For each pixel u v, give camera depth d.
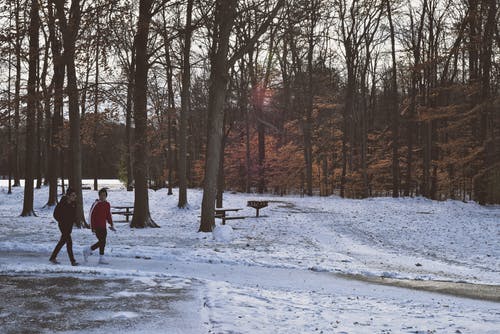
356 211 25.50
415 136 46.84
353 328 5.96
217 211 19.77
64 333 5.48
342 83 46.28
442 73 34.03
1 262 10.07
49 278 8.59
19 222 19.08
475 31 30.81
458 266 12.08
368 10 35.59
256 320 6.19
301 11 17.58
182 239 15.03
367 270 10.92
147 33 18.33
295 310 6.92
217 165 17.31
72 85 17.53
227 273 10.09
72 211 10.20
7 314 6.24
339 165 49.34
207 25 19.00
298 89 41.50
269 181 45.31
